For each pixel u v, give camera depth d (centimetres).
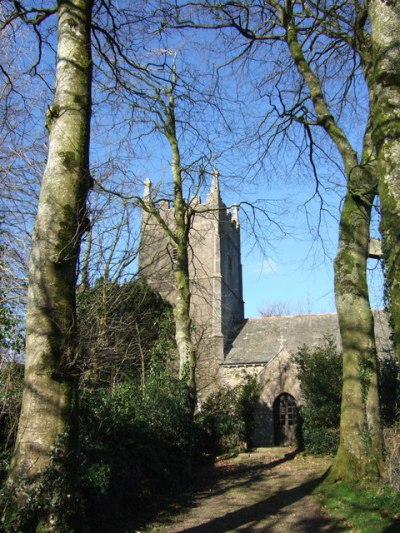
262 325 3834
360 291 1120
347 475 1023
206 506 1064
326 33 1323
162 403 1391
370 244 1263
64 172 619
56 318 569
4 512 502
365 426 1038
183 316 1623
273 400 2534
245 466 1698
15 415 793
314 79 1326
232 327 3934
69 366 560
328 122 1281
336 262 1172
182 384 1508
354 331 1097
